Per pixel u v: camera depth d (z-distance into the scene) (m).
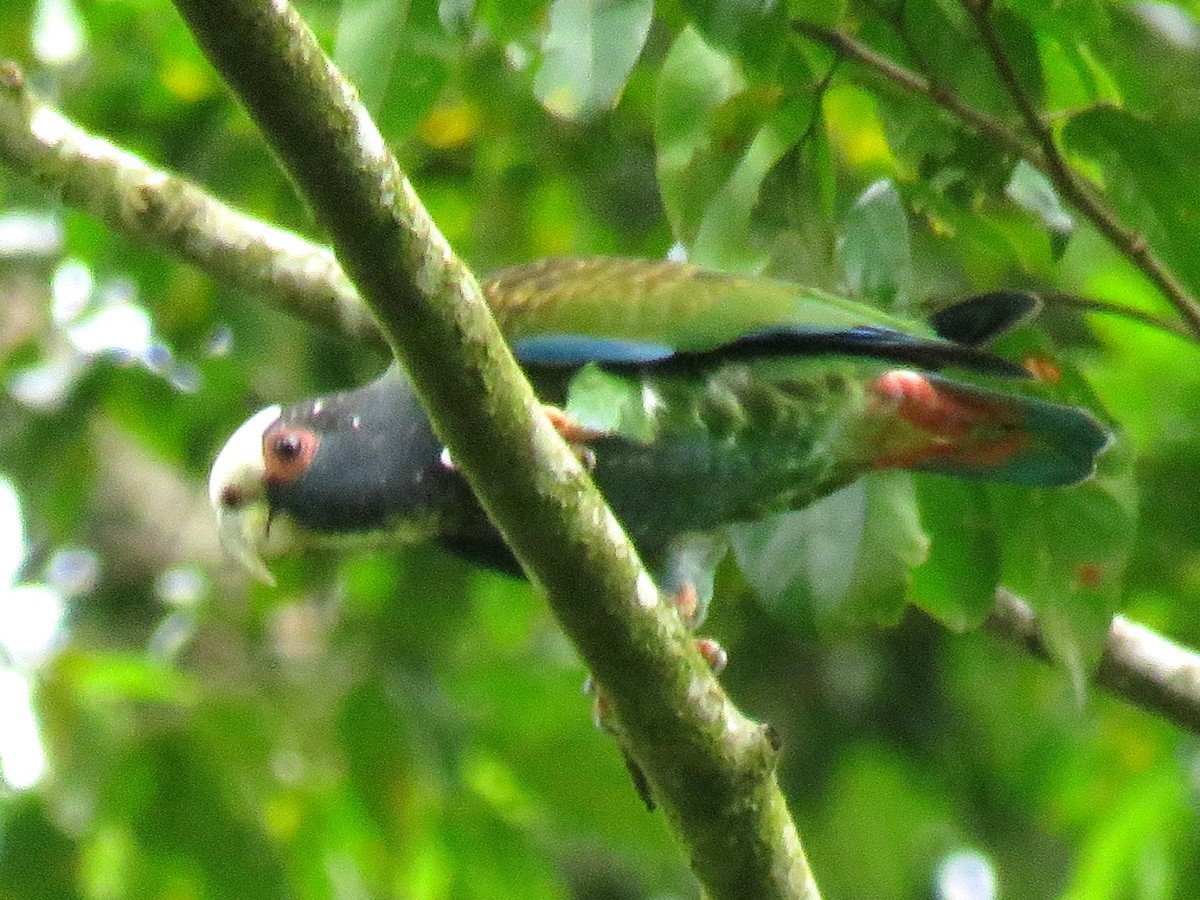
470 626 14.53
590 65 8.81
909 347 9.26
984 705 16.25
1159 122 9.44
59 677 12.38
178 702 12.62
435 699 13.41
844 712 16.23
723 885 8.20
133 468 17.05
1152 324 9.80
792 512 10.09
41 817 12.27
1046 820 16.31
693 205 9.41
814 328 9.20
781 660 16.17
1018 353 10.11
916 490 10.16
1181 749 13.60
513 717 13.56
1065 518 10.04
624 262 9.66
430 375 7.21
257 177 13.59
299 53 6.66
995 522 10.14
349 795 13.02
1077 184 9.40
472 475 7.44
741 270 9.45
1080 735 16.11
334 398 10.31
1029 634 11.14
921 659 16.41
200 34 6.60
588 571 7.55
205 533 16.81
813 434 9.45
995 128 9.34
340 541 10.29
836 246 9.84
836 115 11.27
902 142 9.72
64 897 12.27
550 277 9.58
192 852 12.30
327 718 13.18
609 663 7.75
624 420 9.11
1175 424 13.23
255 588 14.10
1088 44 9.73
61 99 14.10
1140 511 12.61
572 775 13.25
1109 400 13.37
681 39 9.41
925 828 16.69
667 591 9.73
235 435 10.46
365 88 8.84
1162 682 10.80
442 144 13.54
